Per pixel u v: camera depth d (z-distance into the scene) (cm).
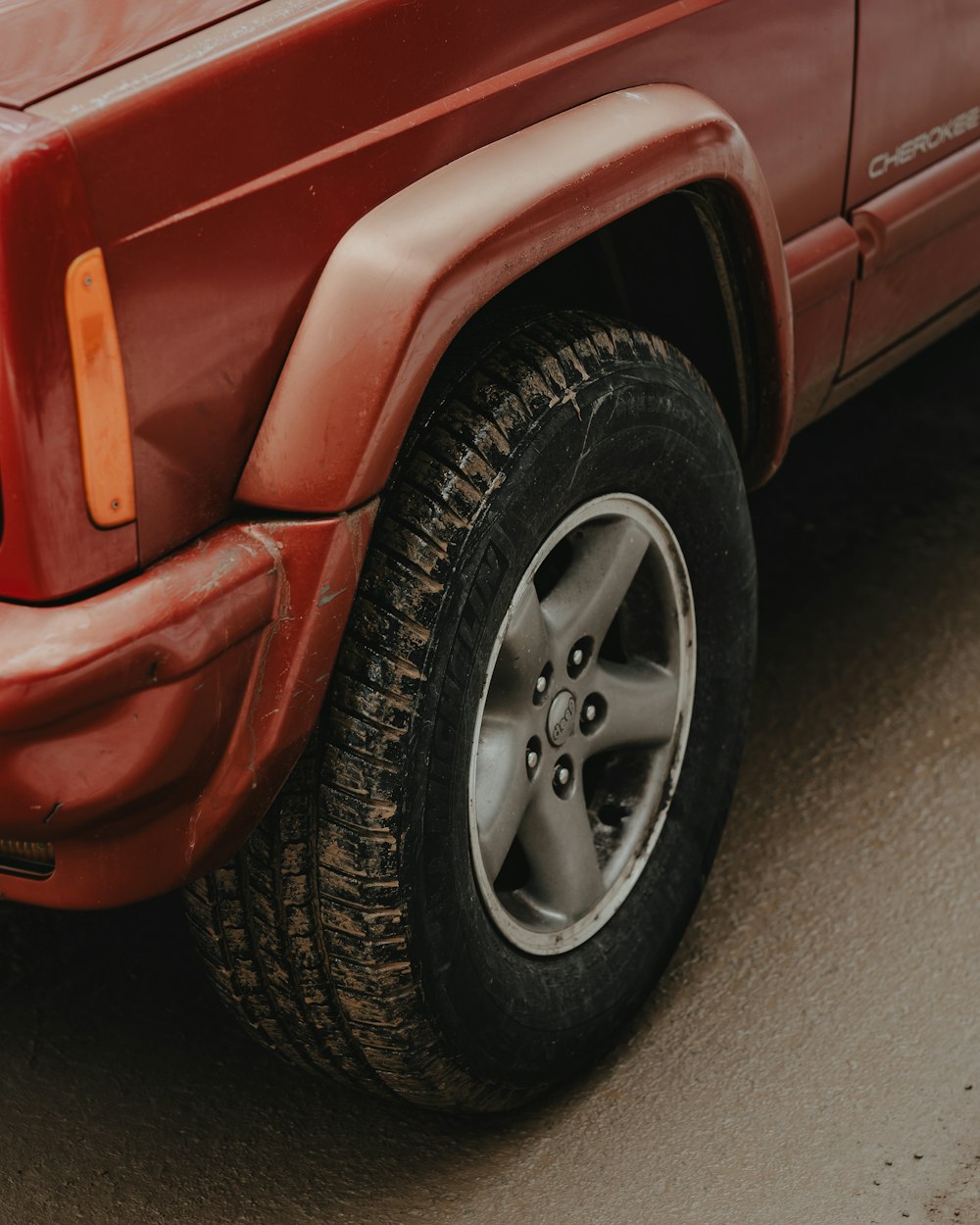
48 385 125
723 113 180
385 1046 168
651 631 202
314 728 152
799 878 233
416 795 156
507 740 175
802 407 235
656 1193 180
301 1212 178
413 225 146
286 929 163
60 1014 208
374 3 146
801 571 315
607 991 193
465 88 156
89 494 130
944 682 281
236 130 136
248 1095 196
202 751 140
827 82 208
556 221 156
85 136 125
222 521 144
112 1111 193
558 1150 187
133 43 136
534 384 163
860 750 262
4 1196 180
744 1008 209
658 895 204
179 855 145
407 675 152
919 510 336
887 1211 176
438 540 153
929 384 386
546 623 177
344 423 142
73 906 143
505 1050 179
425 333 144
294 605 144
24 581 131
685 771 208
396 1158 186
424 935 162
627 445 176
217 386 138
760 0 192
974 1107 191
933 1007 208
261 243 139
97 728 132
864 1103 192
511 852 201
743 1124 190
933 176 237
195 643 135
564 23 166
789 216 210
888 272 236
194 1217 178
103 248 127
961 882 232
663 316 200
